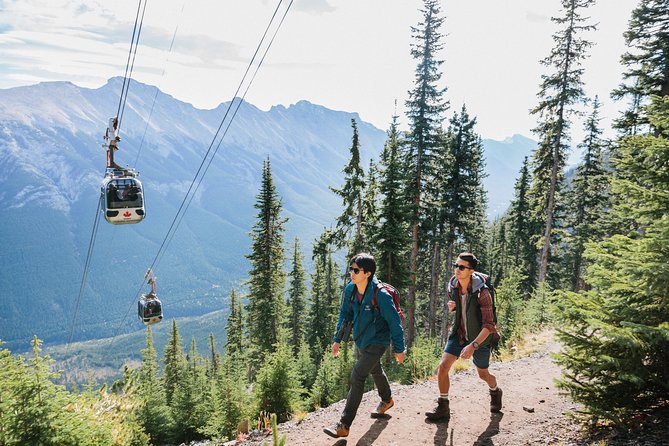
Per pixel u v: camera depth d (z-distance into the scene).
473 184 31.89
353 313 5.40
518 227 45.19
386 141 28.12
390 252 23.94
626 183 5.23
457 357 5.75
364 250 27.20
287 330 35.66
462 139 31.28
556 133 25.12
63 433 6.30
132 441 10.16
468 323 5.57
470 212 32.56
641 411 4.73
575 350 4.88
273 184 34.22
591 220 36.12
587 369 4.74
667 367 4.48
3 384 6.12
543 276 26.72
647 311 4.72
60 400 6.52
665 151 5.05
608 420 4.89
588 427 5.02
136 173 18.97
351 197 27.84
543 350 10.73
